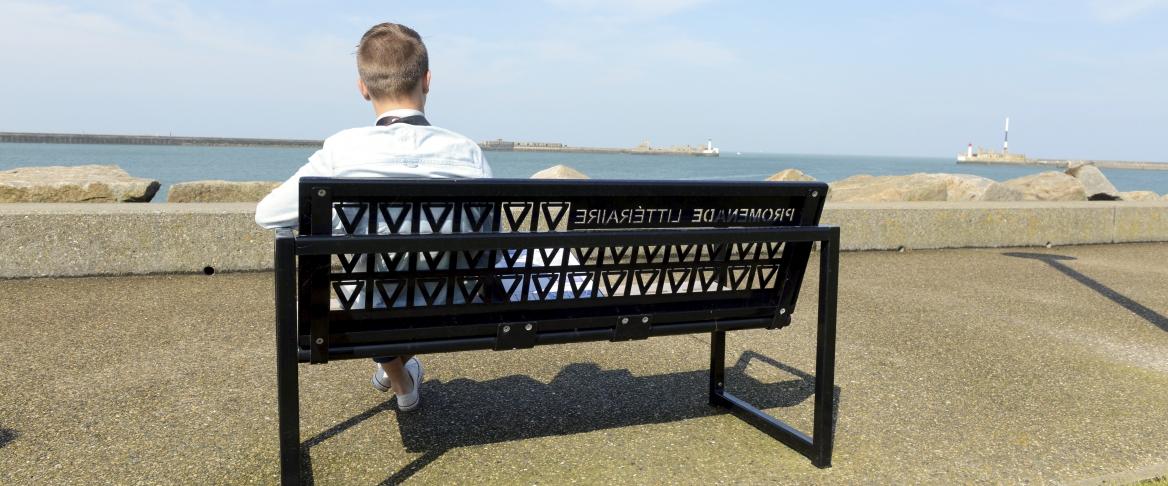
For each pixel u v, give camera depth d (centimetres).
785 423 311
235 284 552
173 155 10781
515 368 381
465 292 235
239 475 256
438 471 262
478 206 226
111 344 402
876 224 815
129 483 248
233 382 348
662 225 247
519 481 256
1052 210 905
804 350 429
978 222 868
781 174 1431
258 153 13862
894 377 383
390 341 228
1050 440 304
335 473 259
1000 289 630
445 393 341
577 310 250
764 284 276
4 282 535
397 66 247
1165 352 442
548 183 220
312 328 217
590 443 289
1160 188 6794
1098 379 387
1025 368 403
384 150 234
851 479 264
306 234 208
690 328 264
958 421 323
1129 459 287
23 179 962
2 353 381
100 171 1081
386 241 206
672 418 317
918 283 648
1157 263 794
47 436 283
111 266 560
